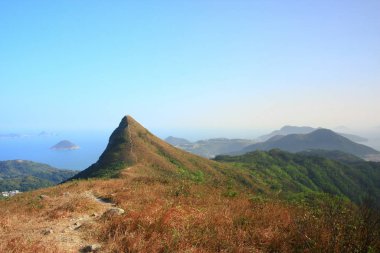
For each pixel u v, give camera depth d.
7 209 21.06
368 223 10.77
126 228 12.51
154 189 24.78
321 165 154.00
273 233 11.55
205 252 10.10
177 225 12.41
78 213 17.03
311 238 10.77
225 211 14.94
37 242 11.34
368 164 169.25
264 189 89.69
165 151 102.19
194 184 28.16
